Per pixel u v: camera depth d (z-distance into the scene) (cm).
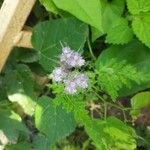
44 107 40
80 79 34
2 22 38
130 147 38
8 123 43
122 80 36
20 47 43
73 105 36
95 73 36
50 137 40
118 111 47
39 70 45
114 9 37
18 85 44
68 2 34
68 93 35
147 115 48
